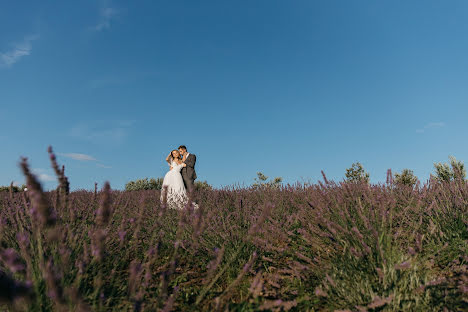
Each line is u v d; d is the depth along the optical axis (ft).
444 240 9.24
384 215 8.23
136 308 5.24
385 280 6.82
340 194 11.41
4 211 9.28
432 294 6.52
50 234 4.01
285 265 9.16
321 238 10.23
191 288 8.04
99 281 5.45
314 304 7.07
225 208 14.80
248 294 7.52
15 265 3.62
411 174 24.61
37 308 4.78
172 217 13.30
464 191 11.18
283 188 18.90
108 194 5.14
